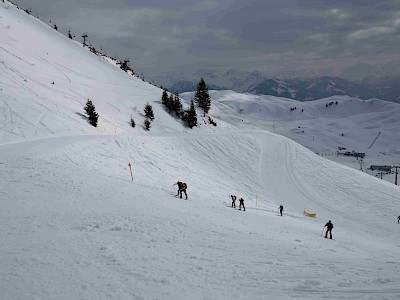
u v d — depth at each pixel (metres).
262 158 73.50
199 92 128.38
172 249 12.30
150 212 18.88
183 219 18.42
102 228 14.55
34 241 12.13
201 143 69.75
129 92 104.19
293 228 27.48
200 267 10.23
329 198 56.72
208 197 38.59
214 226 18.22
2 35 86.06
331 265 11.62
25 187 21.34
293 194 56.62
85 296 7.76
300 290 8.42
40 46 97.62
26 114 50.59
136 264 10.12
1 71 64.38
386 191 61.31
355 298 7.65
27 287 8.17
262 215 32.59
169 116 98.81
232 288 8.54
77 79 90.19
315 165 71.50
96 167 36.31
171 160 54.22
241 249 13.47
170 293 8.07
